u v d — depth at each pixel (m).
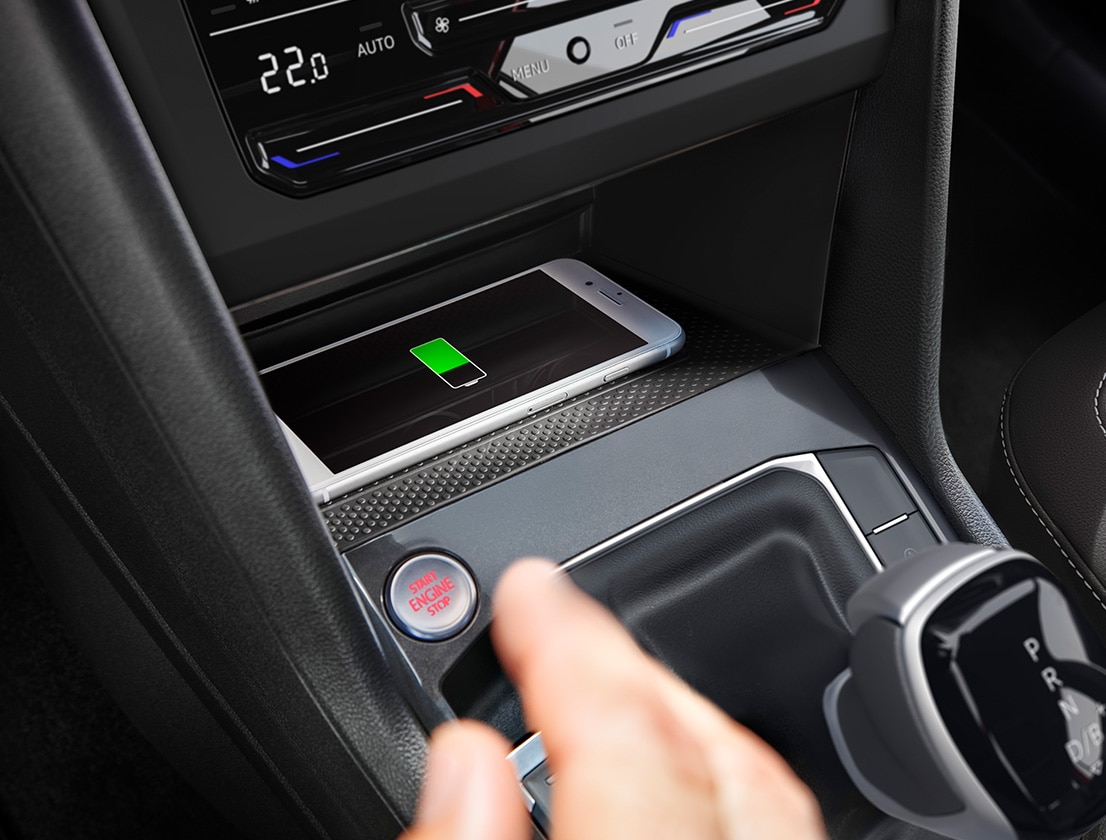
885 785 0.46
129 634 0.87
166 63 0.48
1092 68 1.26
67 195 0.40
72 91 0.40
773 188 0.76
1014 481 0.91
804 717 0.69
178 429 0.45
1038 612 0.44
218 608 0.53
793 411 0.78
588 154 0.62
